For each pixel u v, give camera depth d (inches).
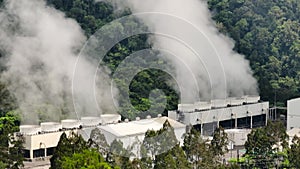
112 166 3376.0
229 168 3853.3
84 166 3056.1
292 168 4035.4
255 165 4207.7
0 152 3720.5
